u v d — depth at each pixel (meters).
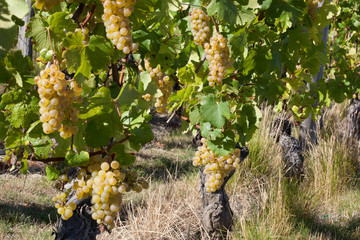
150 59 2.22
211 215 4.47
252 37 2.84
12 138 1.57
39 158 1.56
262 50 2.93
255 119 2.92
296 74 3.98
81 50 1.42
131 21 1.61
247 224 4.70
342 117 9.93
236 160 3.09
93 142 1.54
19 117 1.52
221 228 4.52
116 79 1.95
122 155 1.58
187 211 5.22
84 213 3.06
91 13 1.52
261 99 3.20
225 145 2.88
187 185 6.04
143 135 1.60
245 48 2.74
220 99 2.64
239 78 3.15
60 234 3.14
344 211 6.06
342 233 5.35
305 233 4.98
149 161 8.79
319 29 3.71
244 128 2.92
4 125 1.56
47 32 1.43
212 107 2.57
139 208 5.25
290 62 3.14
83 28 1.43
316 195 6.25
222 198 4.48
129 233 4.71
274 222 4.75
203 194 4.55
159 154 9.44
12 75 1.47
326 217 5.91
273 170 6.38
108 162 1.55
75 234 3.10
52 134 1.54
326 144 7.38
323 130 8.44
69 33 1.39
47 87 1.23
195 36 2.36
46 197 6.32
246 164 6.25
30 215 5.52
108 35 1.36
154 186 6.77
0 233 4.71
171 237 4.64
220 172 3.14
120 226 4.98
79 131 1.53
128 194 6.36
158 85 2.33
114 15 1.32
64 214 1.61
